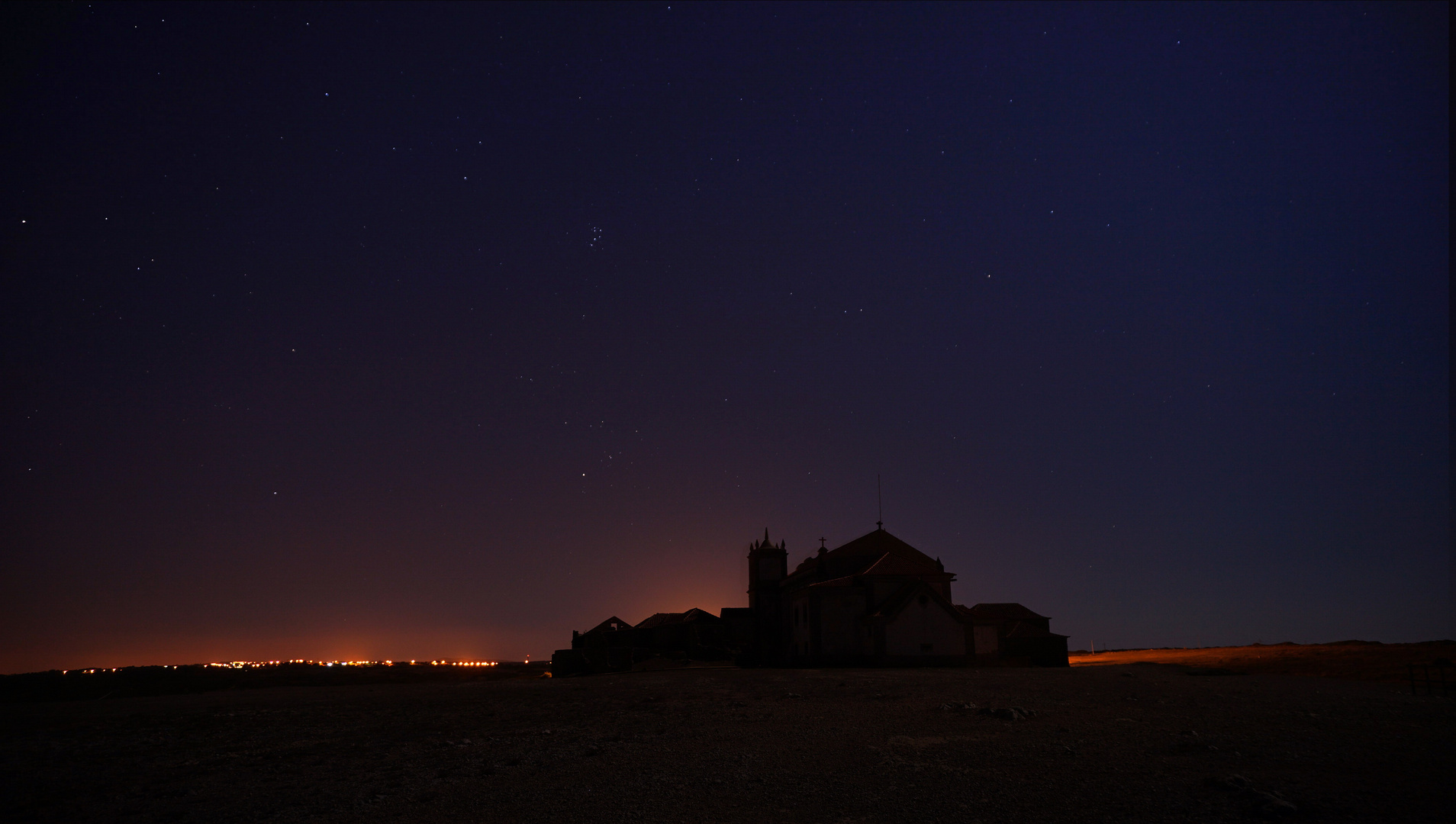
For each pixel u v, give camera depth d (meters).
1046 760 16.16
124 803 17.58
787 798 14.35
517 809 14.80
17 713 35.78
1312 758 15.11
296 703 38.09
